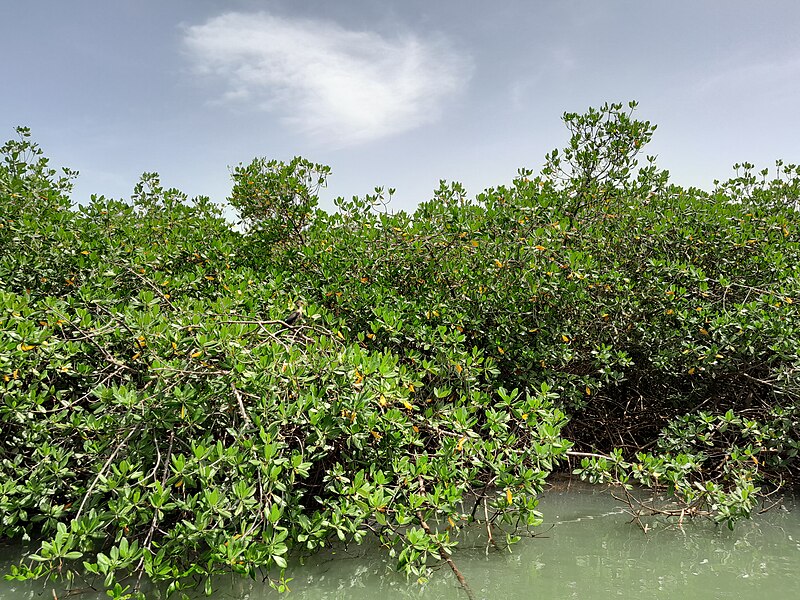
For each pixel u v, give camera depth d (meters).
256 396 4.57
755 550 4.63
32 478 4.38
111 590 3.73
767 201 8.38
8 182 7.60
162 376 4.44
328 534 4.61
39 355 4.62
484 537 4.91
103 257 6.46
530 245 6.40
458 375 5.51
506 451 4.82
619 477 5.32
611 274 6.50
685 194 8.52
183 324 4.89
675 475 5.05
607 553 4.61
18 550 4.64
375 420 4.53
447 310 6.55
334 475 4.48
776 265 6.60
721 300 6.66
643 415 7.04
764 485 5.97
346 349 4.94
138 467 4.44
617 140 8.19
